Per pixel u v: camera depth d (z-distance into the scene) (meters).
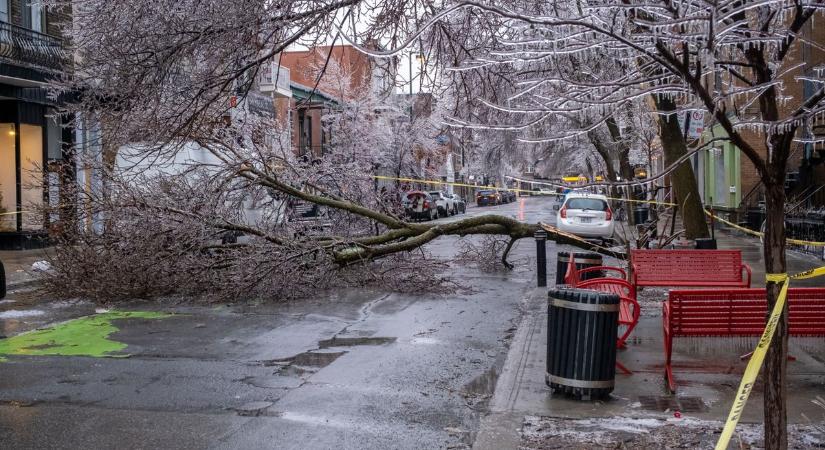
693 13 3.88
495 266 17.42
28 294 13.49
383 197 15.63
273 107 18.47
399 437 5.99
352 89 36.19
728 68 4.43
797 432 5.66
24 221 22.89
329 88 35.22
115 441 5.85
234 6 7.36
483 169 32.62
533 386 7.22
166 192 12.48
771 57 4.80
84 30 8.52
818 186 23.06
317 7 7.32
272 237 12.55
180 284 13.00
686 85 4.04
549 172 41.69
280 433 6.05
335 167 14.64
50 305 12.52
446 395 7.21
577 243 14.70
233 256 12.94
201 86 8.16
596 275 12.20
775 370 4.39
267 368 8.22
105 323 10.90
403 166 40.62
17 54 20.67
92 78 9.20
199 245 12.52
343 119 33.16
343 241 12.84
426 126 36.97
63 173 13.66
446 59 8.88
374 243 13.59
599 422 6.11
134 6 7.60
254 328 10.52
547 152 32.28
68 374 7.94
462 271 17.36
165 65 7.94
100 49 8.13
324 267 13.01
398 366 8.33
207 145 13.02
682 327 7.15
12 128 22.97
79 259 12.73
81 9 8.62
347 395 7.17
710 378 7.41
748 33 4.22
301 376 7.88
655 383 7.24
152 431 6.09
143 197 12.32
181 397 7.07
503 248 19.33
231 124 12.66
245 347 9.28
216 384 7.54
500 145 28.44
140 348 9.22
